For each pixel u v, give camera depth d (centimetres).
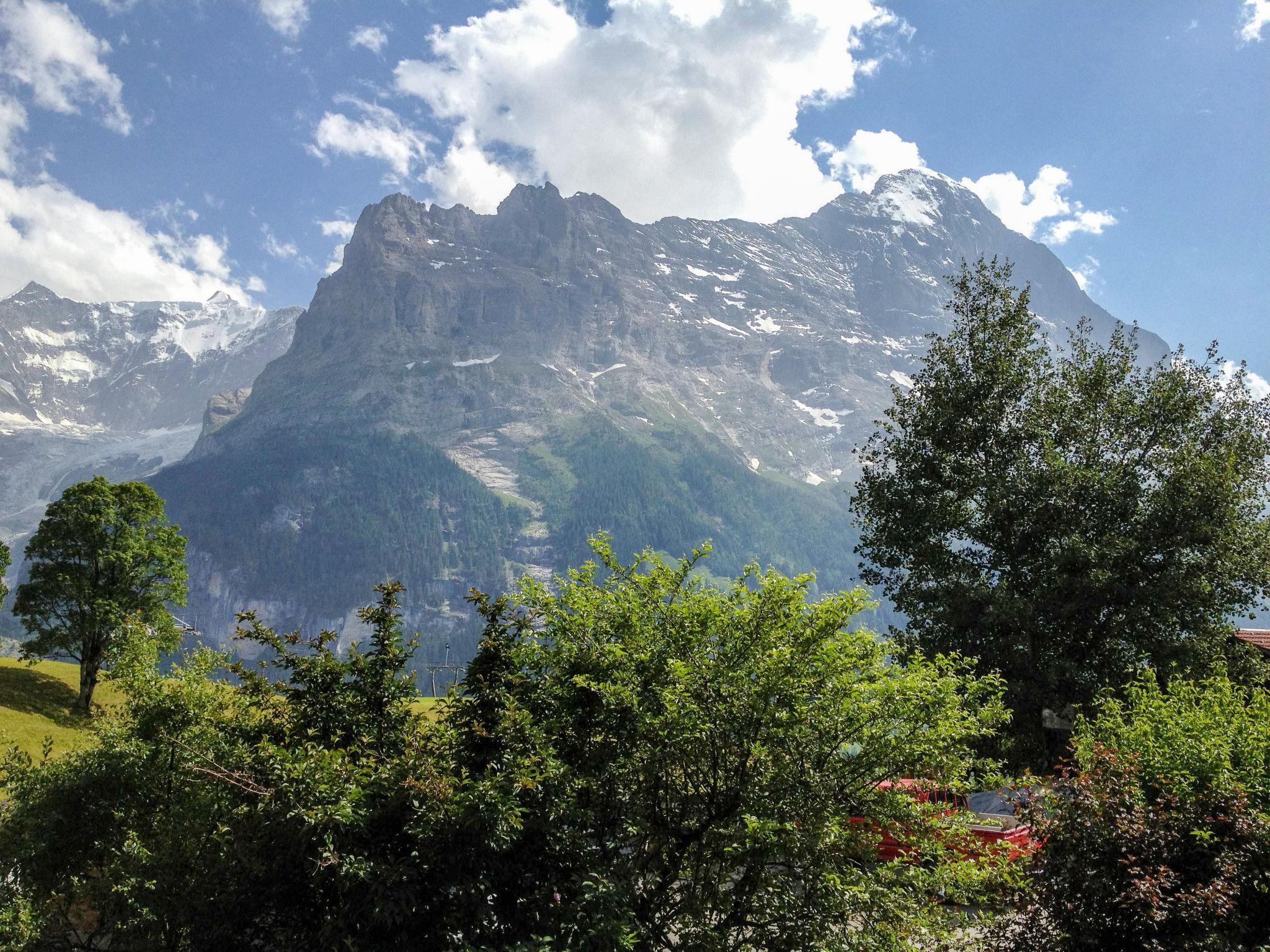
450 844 963
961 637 2908
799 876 1094
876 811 1145
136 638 1577
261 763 1055
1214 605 2803
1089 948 1042
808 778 1117
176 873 1087
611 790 1128
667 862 1131
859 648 1223
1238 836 1044
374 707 1141
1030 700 2708
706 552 1273
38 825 1273
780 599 1177
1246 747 1260
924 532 3066
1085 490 2883
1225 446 2977
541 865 1030
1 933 1146
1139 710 1520
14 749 1444
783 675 1116
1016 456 3091
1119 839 1040
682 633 1181
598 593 1254
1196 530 2703
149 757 1326
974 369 3241
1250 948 1003
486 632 1163
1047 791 1180
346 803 930
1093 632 2798
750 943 1087
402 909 916
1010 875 1144
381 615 1184
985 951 1147
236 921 1004
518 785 963
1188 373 3188
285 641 1186
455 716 1109
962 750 1206
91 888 1205
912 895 1126
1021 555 2956
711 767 1159
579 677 1099
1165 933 1004
